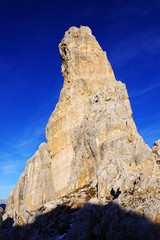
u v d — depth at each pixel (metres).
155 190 37.06
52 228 59.00
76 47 110.94
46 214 66.94
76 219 37.88
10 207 99.38
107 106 86.75
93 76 106.06
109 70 109.31
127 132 78.75
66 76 110.50
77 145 88.56
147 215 30.70
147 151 69.69
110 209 35.41
